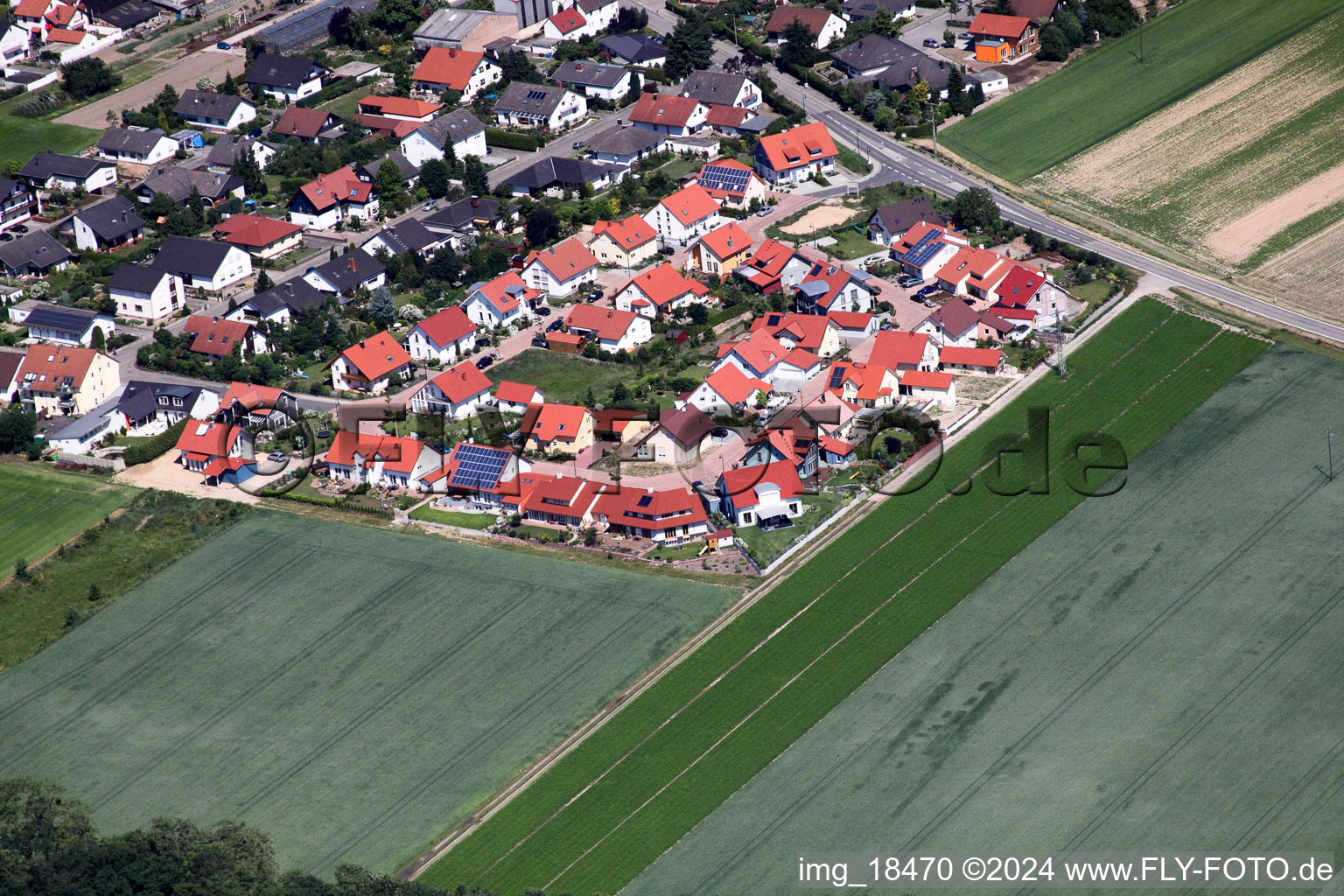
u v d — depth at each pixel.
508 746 147.50
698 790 141.88
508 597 165.50
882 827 137.00
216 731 151.38
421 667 157.25
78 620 166.75
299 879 130.50
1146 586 162.25
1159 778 140.25
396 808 141.88
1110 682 150.75
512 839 138.25
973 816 137.50
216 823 140.88
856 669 154.25
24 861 132.75
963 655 155.25
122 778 146.62
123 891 128.88
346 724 151.12
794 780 142.12
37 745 150.88
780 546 170.12
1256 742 143.12
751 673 154.25
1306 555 164.75
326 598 167.12
